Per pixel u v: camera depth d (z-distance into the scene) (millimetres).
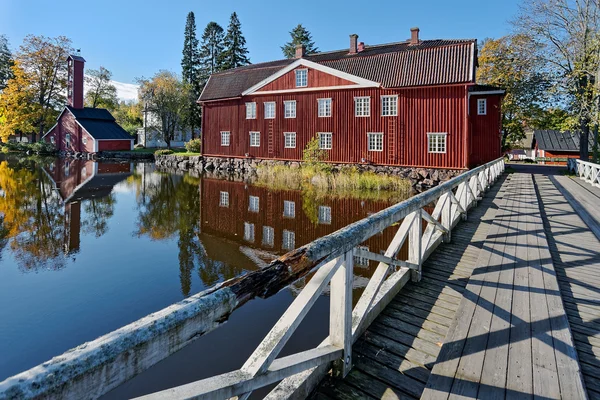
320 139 20875
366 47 24219
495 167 13102
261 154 23500
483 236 5051
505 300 2803
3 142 40875
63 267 6414
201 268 6441
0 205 11805
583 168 14422
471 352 2133
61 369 779
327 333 4047
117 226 9508
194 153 30375
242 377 1369
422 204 3629
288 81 21781
